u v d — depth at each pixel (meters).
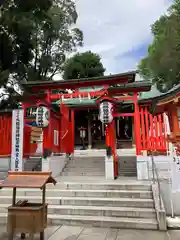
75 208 6.08
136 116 9.44
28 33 18.33
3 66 18.05
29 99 11.25
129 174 10.12
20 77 19.73
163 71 23.52
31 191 7.20
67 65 27.09
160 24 26.00
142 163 8.75
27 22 17.27
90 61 27.92
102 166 10.84
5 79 16.53
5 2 16.09
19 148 9.37
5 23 16.31
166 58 22.55
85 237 4.74
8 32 17.47
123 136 22.08
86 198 6.61
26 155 11.68
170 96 7.15
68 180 8.61
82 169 10.72
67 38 25.78
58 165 10.56
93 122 22.50
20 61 19.72
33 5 16.38
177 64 22.27
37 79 21.84
